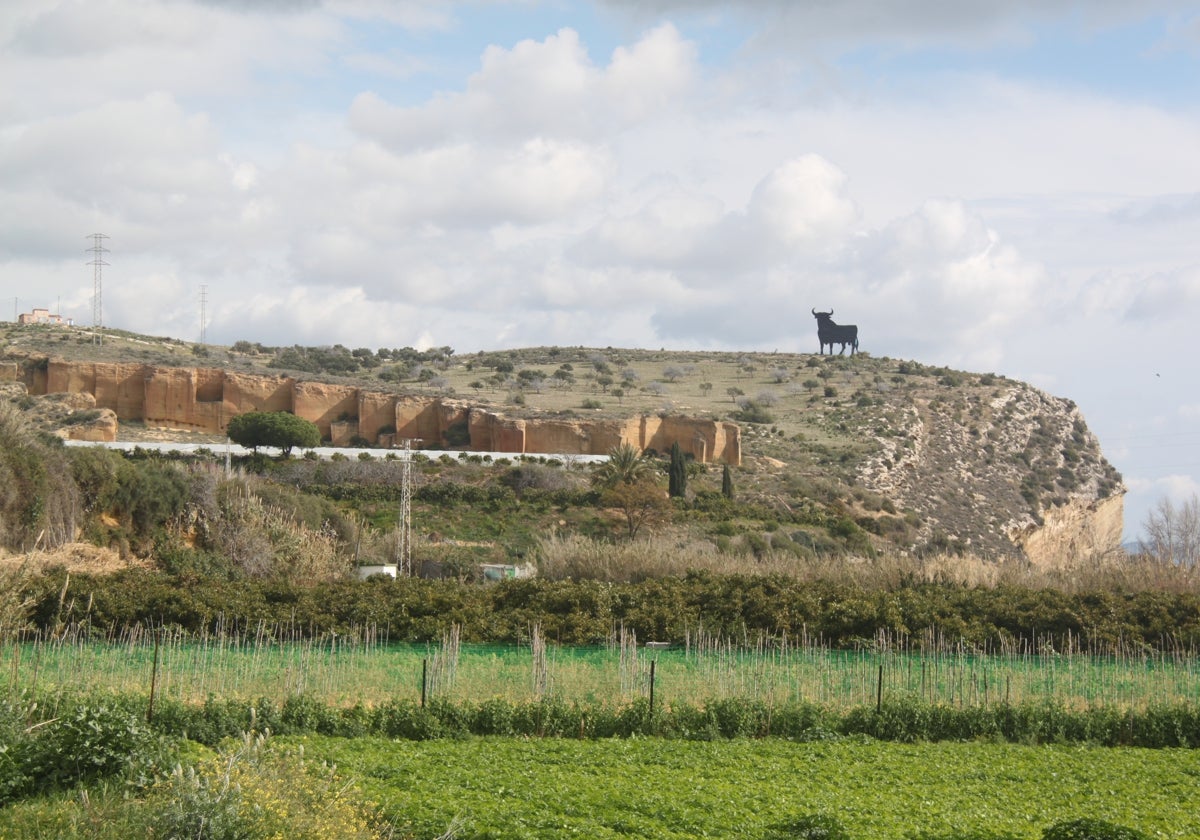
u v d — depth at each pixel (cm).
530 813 1641
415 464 8456
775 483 9356
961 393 13175
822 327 16925
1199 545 5438
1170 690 2970
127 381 9869
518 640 3816
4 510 4519
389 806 1608
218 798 1310
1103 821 1533
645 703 2519
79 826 1394
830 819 1597
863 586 4844
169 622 3672
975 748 2422
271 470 8081
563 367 14775
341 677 2800
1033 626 3997
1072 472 11650
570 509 7881
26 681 2392
